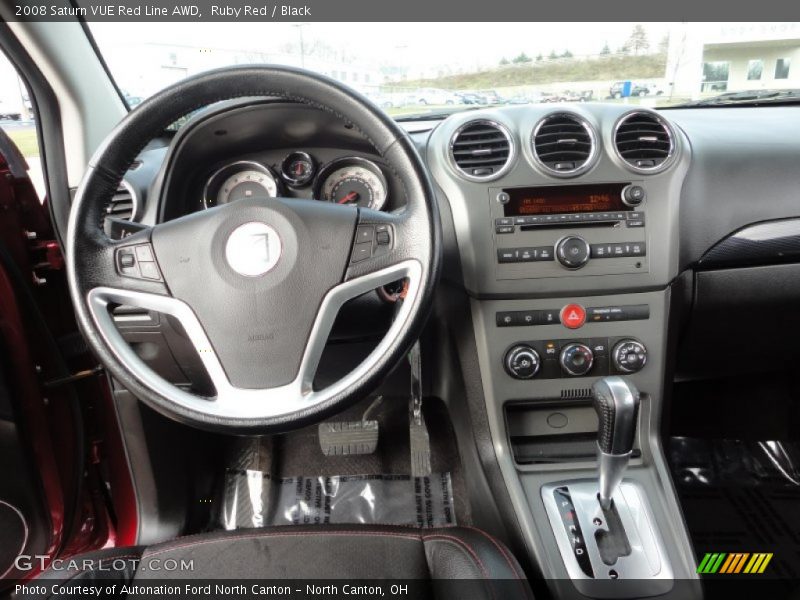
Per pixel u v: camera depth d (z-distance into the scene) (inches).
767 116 56.8
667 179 46.3
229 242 32.0
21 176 43.6
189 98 32.3
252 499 62.2
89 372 49.6
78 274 31.9
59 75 46.7
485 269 46.5
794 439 67.0
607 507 43.0
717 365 59.1
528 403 48.8
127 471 55.5
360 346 51.3
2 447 41.4
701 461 66.6
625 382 40.1
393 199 49.6
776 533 57.0
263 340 32.2
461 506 61.3
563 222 45.9
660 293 47.2
